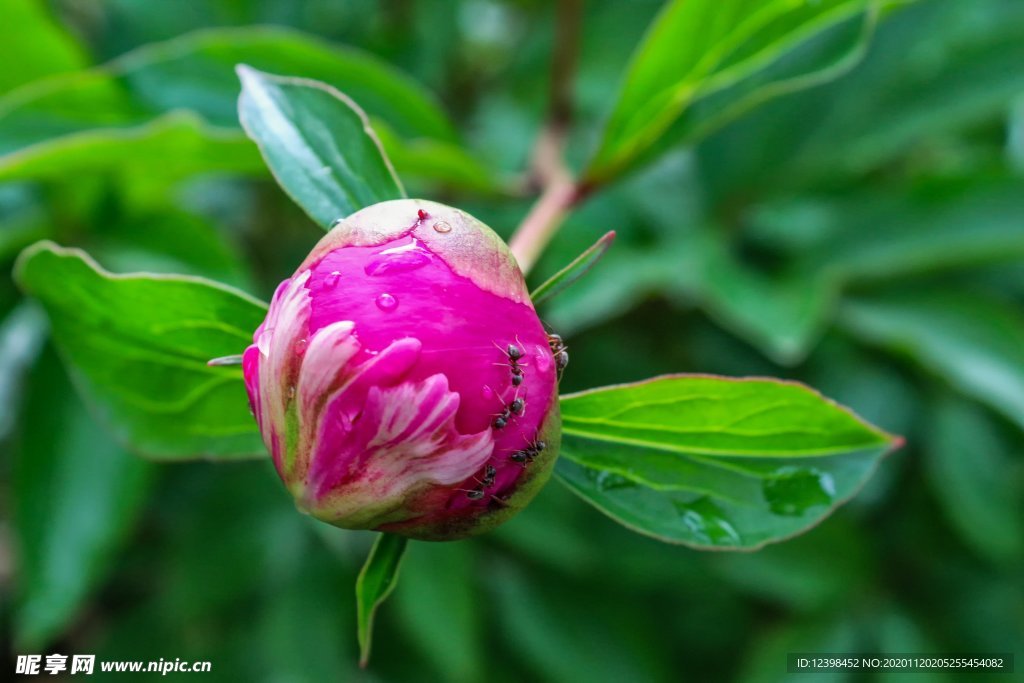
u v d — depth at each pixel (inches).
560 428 8.9
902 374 14.8
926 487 15.0
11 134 11.8
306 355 8.3
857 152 14.3
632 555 14.8
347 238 8.6
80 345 9.9
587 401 9.3
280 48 12.0
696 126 11.6
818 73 11.4
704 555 14.9
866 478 9.4
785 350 12.4
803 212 15.3
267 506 15.1
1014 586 14.9
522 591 16.0
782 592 14.8
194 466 15.7
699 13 11.0
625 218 14.7
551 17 16.5
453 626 13.6
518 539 14.0
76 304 9.7
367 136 9.5
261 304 9.6
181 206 13.7
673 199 15.3
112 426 10.0
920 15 14.3
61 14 16.7
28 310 13.2
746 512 9.4
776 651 14.8
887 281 14.5
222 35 11.9
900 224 14.2
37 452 12.7
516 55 16.5
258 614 15.1
